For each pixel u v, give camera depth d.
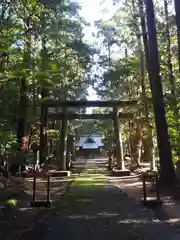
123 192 10.80
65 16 18.11
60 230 5.61
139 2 14.82
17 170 17.53
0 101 10.78
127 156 28.89
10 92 11.27
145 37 14.62
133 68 18.78
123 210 7.47
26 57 10.41
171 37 15.30
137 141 21.41
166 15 14.42
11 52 10.02
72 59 24.64
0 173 12.59
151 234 5.27
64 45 20.64
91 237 5.12
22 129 19.00
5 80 10.18
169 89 14.76
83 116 22.19
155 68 11.87
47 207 7.98
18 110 14.36
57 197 9.93
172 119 12.61
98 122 41.81
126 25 17.84
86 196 9.95
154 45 11.98
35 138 26.08
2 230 5.65
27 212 7.30
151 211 7.32
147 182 13.70
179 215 6.81
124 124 30.30
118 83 25.09
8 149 10.68
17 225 6.03
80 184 13.91
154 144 18.22
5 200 8.15
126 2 17.17
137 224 6.01
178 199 8.89
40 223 6.19
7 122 10.12
